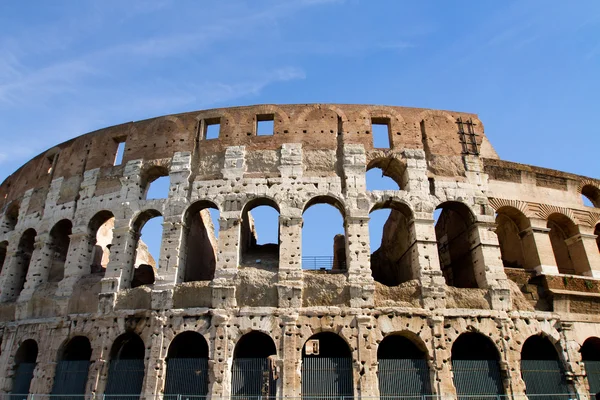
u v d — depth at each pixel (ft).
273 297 112.06
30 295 133.08
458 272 137.39
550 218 139.03
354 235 118.93
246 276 114.83
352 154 129.59
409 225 124.98
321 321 108.78
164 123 143.23
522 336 112.78
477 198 127.85
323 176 127.03
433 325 109.40
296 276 113.70
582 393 109.91
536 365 111.96
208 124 143.23
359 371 103.81
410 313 110.22
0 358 128.26
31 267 138.82
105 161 144.97
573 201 139.23
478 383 106.73
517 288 119.34
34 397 114.62
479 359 118.01
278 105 139.33
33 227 147.95
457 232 139.54
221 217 122.93
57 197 146.61
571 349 114.52
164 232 124.06
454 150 135.13
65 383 114.62
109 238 174.29
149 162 137.49
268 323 108.88
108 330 115.65
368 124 135.54
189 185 129.90
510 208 131.85
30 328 127.34
